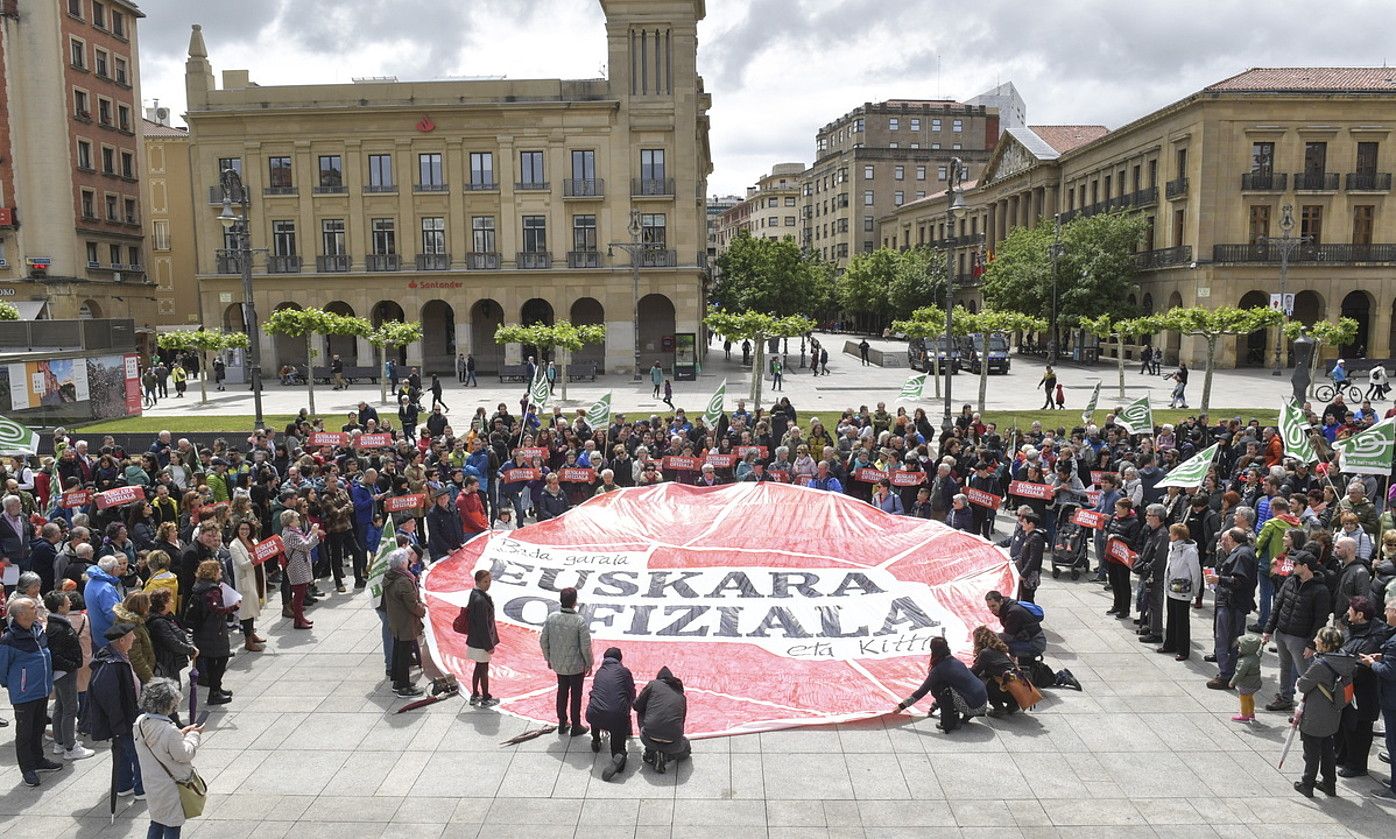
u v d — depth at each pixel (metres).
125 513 16.47
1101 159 67.38
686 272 55.91
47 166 59.44
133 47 68.19
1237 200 54.78
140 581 11.83
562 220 55.66
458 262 55.91
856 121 117.94
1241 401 38.38
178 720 10.11
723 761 9.63
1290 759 9.65
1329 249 54.91
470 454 20.02
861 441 19.16
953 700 10.28
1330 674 8.69
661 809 8.71
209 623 11.02
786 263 85.31
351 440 21.38
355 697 11.39
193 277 74.19
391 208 55.75
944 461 17.19
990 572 13.64
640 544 14.59
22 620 9.34
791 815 8.59
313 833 8.36
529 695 11.09
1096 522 15.32
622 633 12.30
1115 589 14.12
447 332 60.97
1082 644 13.03
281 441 25.61
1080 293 58.88
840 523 15.27
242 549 12.90
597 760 9.71
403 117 55.00
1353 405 36.66
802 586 13.28
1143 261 60.78
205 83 55.03
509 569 13.91
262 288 56.12
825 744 10.00
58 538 13.16
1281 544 12.96
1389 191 54.75
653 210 55.81
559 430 21.42
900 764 9.55
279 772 9.49
